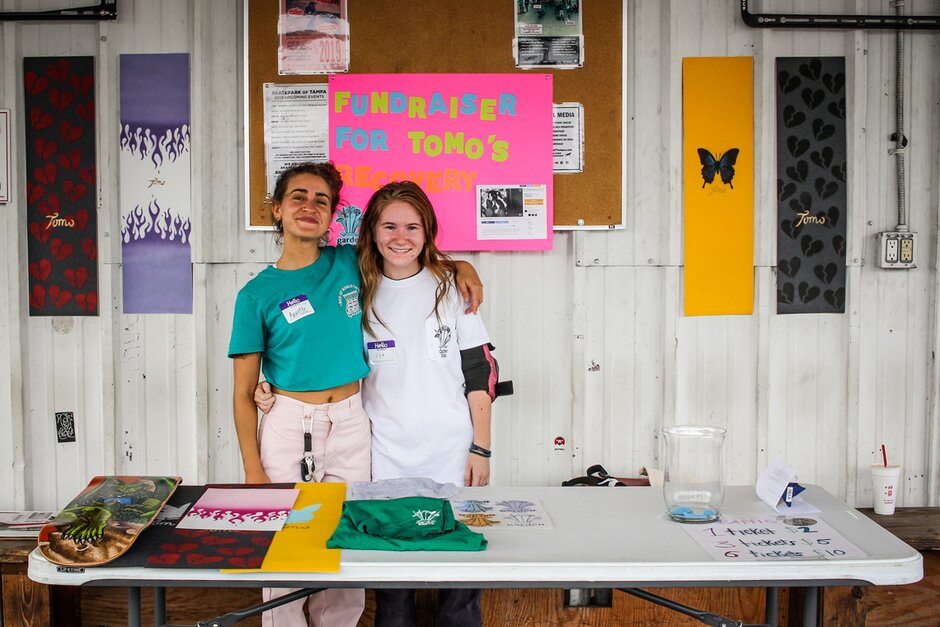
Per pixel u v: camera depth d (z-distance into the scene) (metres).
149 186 3.18
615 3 3.16
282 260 2.56
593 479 3.11
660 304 3.26
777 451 3.31
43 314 3.22
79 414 3.25
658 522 1.91
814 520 1.93
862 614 2.77
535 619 2.88
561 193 3.22
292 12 3.14
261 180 3.18
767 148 3.22
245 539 1.77
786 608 2.88
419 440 2.54
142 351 3.23
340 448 2.50
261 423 2.54
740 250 3.24
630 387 3.28
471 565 1.64
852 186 3.23
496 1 3.16
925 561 2.93
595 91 3.19
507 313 3.25
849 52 3.21
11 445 3.23
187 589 2.88
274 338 2.49
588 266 3.25
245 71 3.15
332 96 3.16
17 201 3.18
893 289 3.29
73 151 3.18
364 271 2.56
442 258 2.65
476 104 3.18
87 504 1.87
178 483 2.06
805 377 3.30
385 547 1.72
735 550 1.72
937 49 3.24
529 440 3.28
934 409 3.30
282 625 2.36
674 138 3.20
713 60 3.19
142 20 3.16
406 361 2.55
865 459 3.32
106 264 3.19
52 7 3.15
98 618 2.90
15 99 3.16
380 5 3.15
